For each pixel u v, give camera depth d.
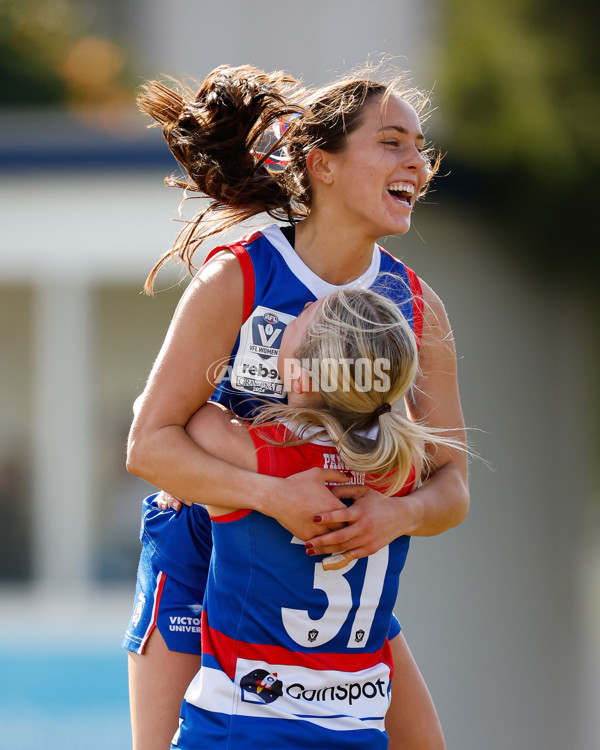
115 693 20.70
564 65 33.12
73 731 20.20
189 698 7.24
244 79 8.19
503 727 21.95
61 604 23.92
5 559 24.64
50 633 21.72
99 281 23.23
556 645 22.88
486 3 36.84
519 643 22.45
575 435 25.39
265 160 8.24
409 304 8.01
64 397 23.91
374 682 7.27
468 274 23.73
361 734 7.04
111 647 21.23
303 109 7.83
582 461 25.89
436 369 8.30
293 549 7.02
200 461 7.05
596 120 27.80
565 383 24.83
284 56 52.34
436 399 8.30
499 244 23.88
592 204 24.70
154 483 7.25
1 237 22.66
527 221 23.89
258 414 7.43
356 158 7.52
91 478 24.53
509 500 23.19
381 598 7.30
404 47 47.47
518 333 23.84
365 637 7.23
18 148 22.33
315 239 7.76
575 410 25.52
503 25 35.66
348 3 50.16
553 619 22.95
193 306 7.36
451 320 23.62
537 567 22.97
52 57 62.81
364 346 6.84
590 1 35.97
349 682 7.11
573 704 22.83
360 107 7.59
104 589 24.39
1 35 62.09
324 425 7.05
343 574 7.10
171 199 22.59
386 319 6.97
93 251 22.75
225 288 7.36
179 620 8.15
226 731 6.91
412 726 8.62
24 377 25.11
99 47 62.91
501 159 24.03
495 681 22.23
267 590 7.02
